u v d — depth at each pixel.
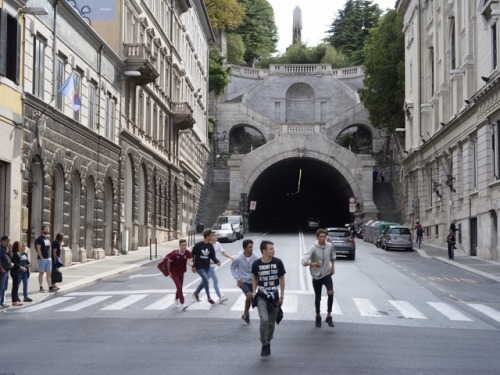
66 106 31.06
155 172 50.03
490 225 37.09
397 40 69.38
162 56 52.28
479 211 39.22
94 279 25.80
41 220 27.92
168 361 10.91
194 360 10.98
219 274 28.16
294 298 19.98
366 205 69.94
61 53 30.38
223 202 77.31
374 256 40.56
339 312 17.30
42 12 25.58
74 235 32.97
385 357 11.45
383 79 70.38
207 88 80.88
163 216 53.41
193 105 69.00
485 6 37.25
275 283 11.68
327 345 12.53
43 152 27.89
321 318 15.85
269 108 93.75
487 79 36.34
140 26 44.38
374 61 71.12
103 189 36.94
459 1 45.06
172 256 18.00
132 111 43.44
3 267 18.22
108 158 37.62
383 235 47.22
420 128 57.25
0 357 11.34
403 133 72.75
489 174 37.66
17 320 16.23
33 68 27.22
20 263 19.44
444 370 10.46
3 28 24.19
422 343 13.02
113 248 38.81
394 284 24.80
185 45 63.44
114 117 39.06
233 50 106.19
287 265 32.47
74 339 13.18
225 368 10.34
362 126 86.56
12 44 24.97
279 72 94.56
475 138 40.94
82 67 33.09
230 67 93.62
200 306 18.30
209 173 80.44
